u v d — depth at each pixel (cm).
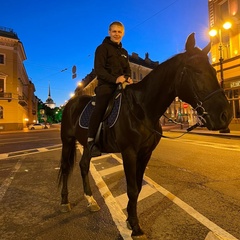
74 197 434
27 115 6575
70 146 407
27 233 299
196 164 698
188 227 302
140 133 269
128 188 273
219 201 393
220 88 230
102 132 309
